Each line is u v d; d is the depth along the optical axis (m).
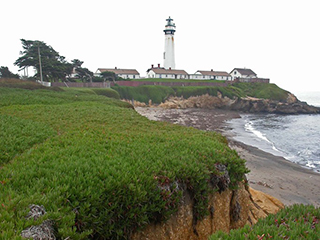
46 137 12.61
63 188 5.49
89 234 5.27
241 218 10.03
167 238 6.95
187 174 7.69
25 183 5.98
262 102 86.12
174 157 8.67
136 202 6.13
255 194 14.89
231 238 5.08
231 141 37.88
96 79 77.50
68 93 40.31
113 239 5.86
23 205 4.67
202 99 89.06
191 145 10.59
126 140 11.23
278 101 91.25
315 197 19.55
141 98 81.00
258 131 48.25
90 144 10.10
